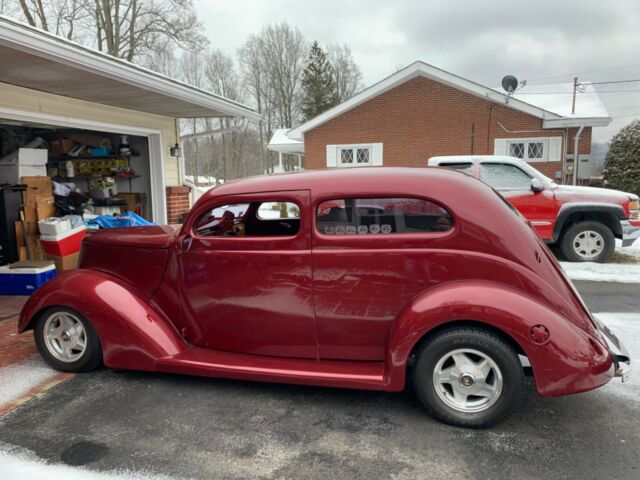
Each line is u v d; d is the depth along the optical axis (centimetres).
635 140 1653
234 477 226
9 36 385
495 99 1528
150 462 237
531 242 269
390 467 233
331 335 293
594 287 605
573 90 1683
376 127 1655
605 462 236
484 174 764
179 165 951
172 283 325
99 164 891
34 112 600
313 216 287
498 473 228
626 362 271
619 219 729
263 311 301
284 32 4434
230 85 4325
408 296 276
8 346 399
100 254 354
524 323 246
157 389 320
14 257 603
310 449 249
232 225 359
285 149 2022
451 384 268
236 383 329
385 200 279
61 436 261
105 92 620
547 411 289
